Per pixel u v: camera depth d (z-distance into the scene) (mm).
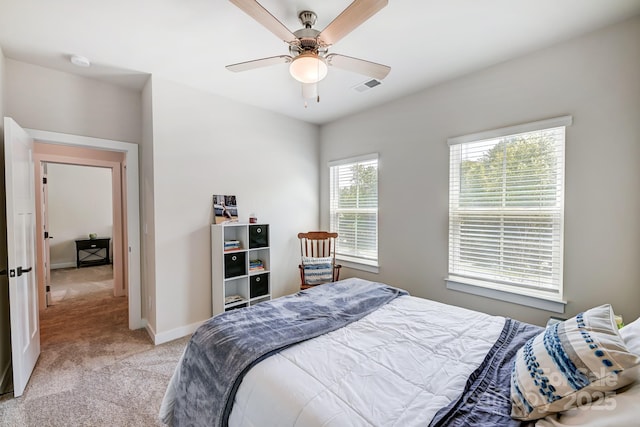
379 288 2258
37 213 3506
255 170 3363
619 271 1843
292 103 3264
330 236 3625
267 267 3363
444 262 2717
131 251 2963
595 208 1919
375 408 928
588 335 885
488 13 1751
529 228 2225
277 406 976
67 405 1778
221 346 1333
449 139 2631
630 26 1776
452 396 995
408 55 2232
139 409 1751
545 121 2082
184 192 2795
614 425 676
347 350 1314
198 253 2906
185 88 2781
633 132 1778
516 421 868
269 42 2094
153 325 2705
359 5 1342
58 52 2207
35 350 2242
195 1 1658
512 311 2295
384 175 3230
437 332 1514
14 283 1844
